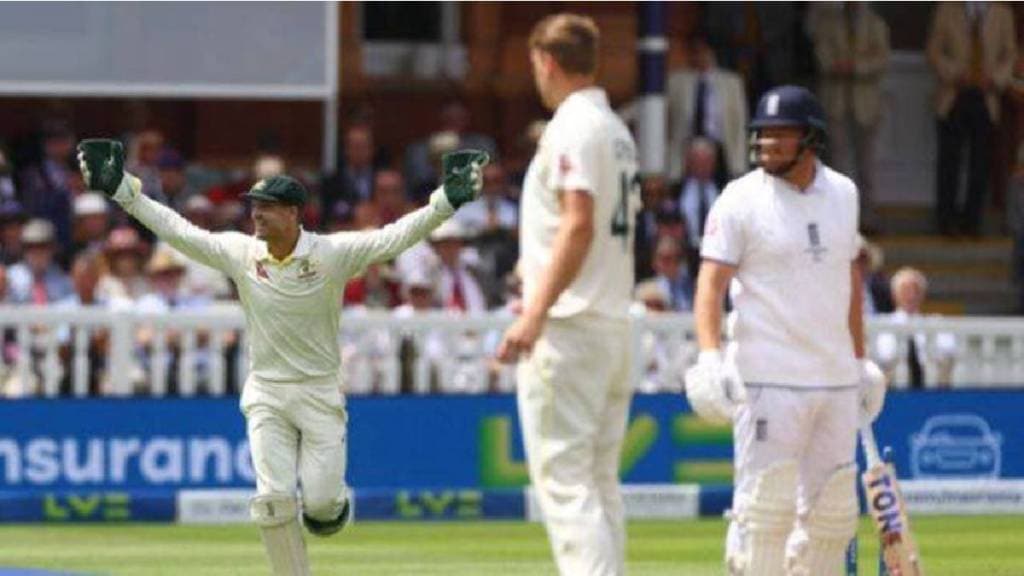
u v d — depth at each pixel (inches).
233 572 1828.2
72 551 1987.0
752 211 1343.5
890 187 3415.4
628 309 1343.5
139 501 2308.1
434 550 2022.6
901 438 2456.9
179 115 3174.2
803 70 3230.8
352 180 2834.6
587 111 1317.7
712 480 2416.3
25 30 2620.6
